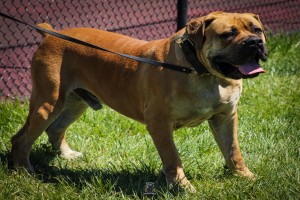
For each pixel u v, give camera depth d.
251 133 5.85
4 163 5.32
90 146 5.72
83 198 4.52
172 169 4.61
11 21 8.83
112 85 5.00
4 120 6.09
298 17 11.79
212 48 4.31
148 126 4.65
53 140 5.55
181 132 5.96
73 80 5.20
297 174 4.71
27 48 8.17
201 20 4.41
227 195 4.45
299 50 8.95
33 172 5.19
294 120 6.16
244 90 7.07
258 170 5.01
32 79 5.26
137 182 4.87
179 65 4.49
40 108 5.12
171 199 4.43
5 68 7.61
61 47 5.14
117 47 5.03
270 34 9.75
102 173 5.04
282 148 5.42
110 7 10.09
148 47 4.84
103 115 6.27
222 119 4.83
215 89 4.49
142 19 9.95
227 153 4.96
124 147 5.60
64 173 5.18
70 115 5.52
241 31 4.28
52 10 8.64
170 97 4.48
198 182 4.90
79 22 9.12
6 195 4.54
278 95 7.04
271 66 8.04
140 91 4.75
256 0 12.14
